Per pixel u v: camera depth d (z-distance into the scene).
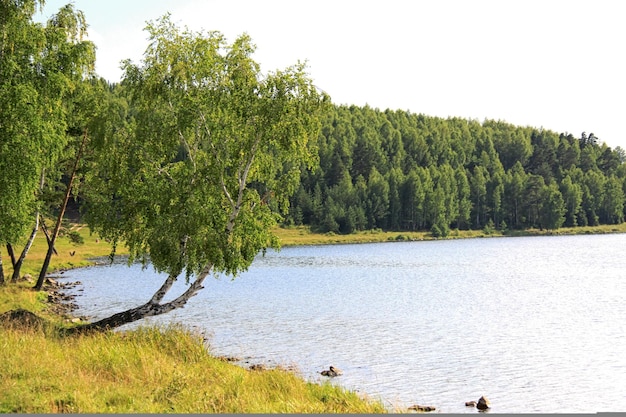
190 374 18.50
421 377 26.12
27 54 29.72
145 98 25.97
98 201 26.66
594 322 40.41
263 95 25.47
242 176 26.30
